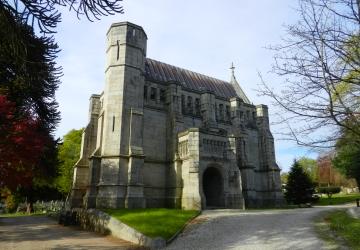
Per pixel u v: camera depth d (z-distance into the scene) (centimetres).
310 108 952
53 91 2019
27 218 3797
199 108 4153
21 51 927
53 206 5722
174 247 1738
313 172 8406
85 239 2142
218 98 4409
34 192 5328
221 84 5031
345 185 7856
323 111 942
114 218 2330
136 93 3472
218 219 2364
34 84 1251
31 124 1720
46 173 2991
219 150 3547
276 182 4497
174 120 3622
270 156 4628
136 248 1802
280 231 1906
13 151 1544
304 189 4897
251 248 1585
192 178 3216
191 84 4478
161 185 3494
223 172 3488
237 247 1620
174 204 3309
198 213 2652
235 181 3531
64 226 2909
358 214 2636
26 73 1134
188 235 1964
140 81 3562
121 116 3297
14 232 2483
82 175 3581
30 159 1656
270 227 2033
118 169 3133
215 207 3334
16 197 5331
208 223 2231
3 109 1518
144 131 3541
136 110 3388
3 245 1900
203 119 4059
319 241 1628
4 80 1714
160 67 4300
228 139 3653
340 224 2048
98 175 3253
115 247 1844
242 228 2039
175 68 4525
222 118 4372
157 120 3672
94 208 2988
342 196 6512
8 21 853
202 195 3180
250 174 4144
